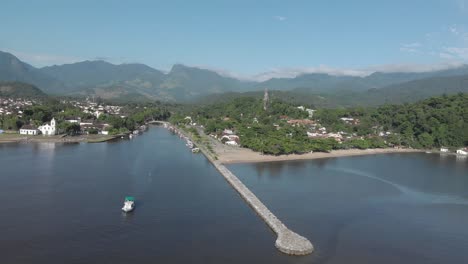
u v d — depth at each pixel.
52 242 105.38
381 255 104.75
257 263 96.06
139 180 176.75
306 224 126.00
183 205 141.38
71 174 183.12
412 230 125.19
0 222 118.31
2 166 198.00
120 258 97.31
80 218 123.69
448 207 153.00
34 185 161.38
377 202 156.12
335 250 106.12
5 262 93.75
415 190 179.88
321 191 170.62
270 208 141.88
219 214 132.38
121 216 126.88
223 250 103.00
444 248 111.94
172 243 106.81
